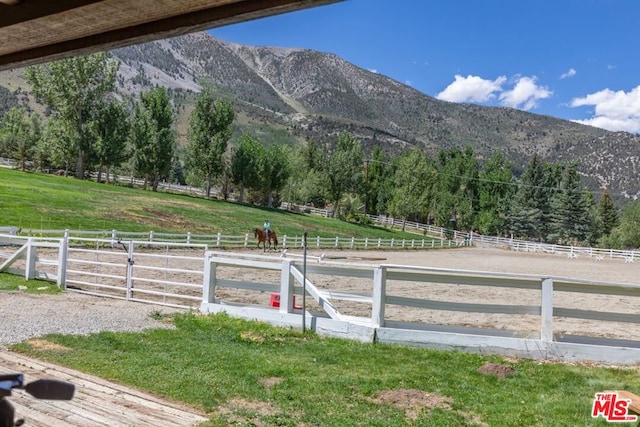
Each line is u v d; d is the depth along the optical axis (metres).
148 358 6.91
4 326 8.48
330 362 7.12
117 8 2.22
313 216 70.06
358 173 78.12
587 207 99.50
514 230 99.44
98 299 11.88
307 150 92.56
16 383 1.75
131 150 68.94
